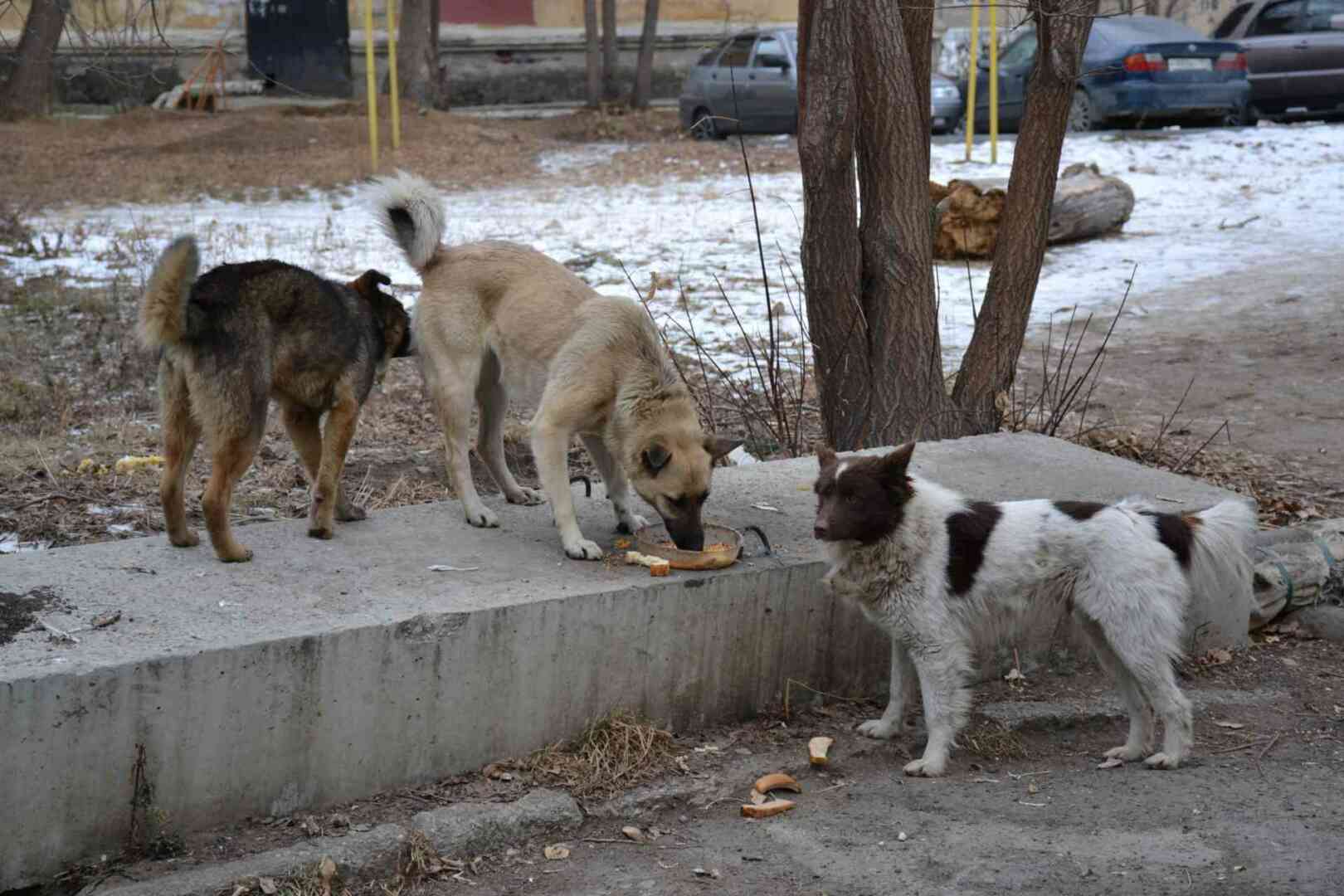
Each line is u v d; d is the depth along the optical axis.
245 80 31.05
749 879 4.25
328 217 16.72
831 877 4.24
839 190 7.68
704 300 12.48
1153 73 20.72
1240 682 5.98
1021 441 7.26
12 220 14.99
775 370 8.85
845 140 7.57
